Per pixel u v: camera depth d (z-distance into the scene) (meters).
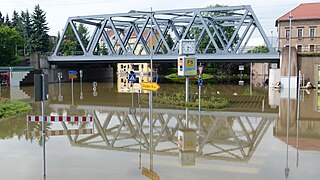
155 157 12.76
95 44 58.06
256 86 56.41
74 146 14.62
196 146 14.70
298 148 14.31
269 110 27.08
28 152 13.48
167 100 30.94
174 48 56.75
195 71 29.80
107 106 29.92
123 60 55.81
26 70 55.16
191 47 29.56
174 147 14.49
